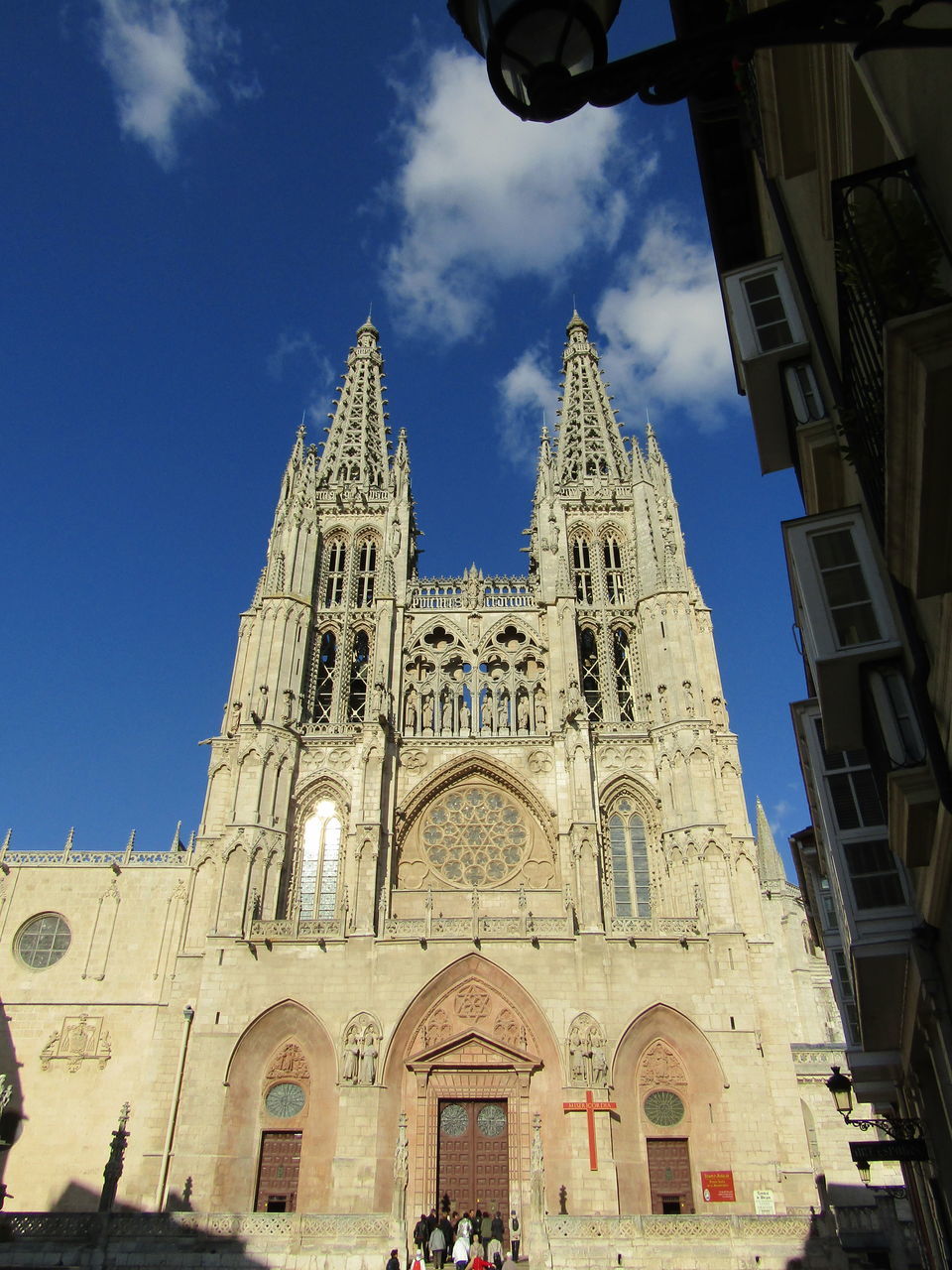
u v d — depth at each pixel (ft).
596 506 250.98
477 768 209.97
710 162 85.61
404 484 255.91
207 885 189.78
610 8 21.30
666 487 248.11
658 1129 165.17
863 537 58.90
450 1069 168.86
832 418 67.36
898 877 75.87
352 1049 166.91
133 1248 133.90
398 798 203.92
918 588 38.88
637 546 237.04
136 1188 159.63
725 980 174.19
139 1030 194.49
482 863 200.54
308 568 234.17
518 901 191.83
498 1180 161.89
